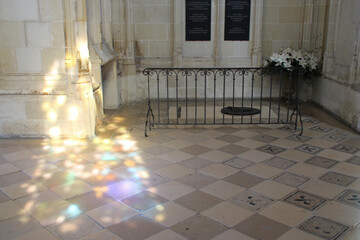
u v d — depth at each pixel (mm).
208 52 8453
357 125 6059
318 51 8125
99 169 4602
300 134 5914
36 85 5574
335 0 7398
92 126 5754
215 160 4879
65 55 5426
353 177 4340
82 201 3783
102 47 7086
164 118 6984
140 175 4418
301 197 3850
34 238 3152
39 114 5645
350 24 6684
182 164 4750
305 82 8250
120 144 5516
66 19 5301
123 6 7926
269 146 5410
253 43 8383
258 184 4156
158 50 8422
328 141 5637
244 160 4875
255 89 8625
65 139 5680
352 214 3510
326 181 4230
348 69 6668
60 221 3412
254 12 8219
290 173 4453
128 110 7703
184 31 8344
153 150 5266
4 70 5562
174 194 3924
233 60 8500
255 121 6578
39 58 5488
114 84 7676
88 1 6441
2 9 5340
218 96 8641
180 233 3199
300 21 8320
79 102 5578
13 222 3398
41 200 3807
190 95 8625
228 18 8281
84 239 3129
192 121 6590
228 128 6277
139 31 8305
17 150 5246
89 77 5699
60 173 4484
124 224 3350
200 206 3666
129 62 8219
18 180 4285
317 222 3369
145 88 8531
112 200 3803
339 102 6836
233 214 3510
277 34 8430
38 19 5336
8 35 5430
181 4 8133
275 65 7637
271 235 3168
